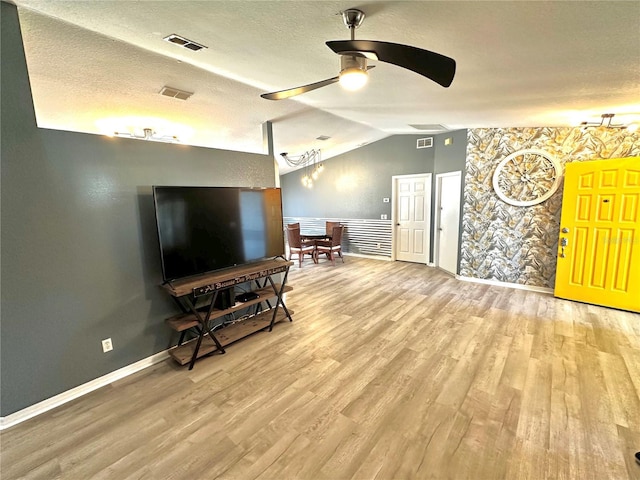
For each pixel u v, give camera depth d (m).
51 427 2.00
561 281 4.11
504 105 2.94
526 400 2.14
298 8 1.44
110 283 2.48
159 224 2.53
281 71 2.49
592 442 1.77
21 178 2.01
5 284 1.99
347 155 7.17
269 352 2.91
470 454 1.71
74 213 2.26
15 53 1.92
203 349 2.78
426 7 1.30
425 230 6.26
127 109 3.21
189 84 2.83
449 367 2.57
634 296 3.56
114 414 2.11
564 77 2.06
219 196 2.98
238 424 1.99
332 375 2.51
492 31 1.46
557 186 4.15
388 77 2.30
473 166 4.85
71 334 2.29
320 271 6.01
